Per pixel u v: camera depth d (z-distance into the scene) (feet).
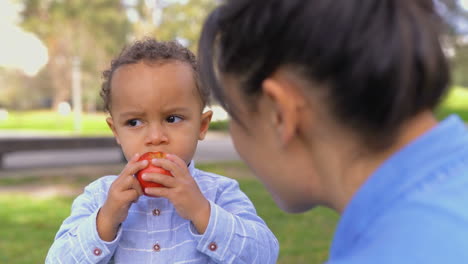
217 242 4.96
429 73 2.27
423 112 2.45
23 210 20.13
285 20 2.38
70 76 124.98
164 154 5.01
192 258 5.26
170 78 5.25
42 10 110.01
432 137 2.38
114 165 35.53
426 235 2.13
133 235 5.37
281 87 2.47
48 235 16.43
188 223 5.37
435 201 2.23
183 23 90.53
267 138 2.72
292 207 2.93
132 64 5.35
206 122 5.66
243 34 2.55
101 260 5.01
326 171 2.56
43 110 172.14
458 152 2.38
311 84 2.38
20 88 146.10
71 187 25.93
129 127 5.33
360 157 2.45
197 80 5.41
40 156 41.52
